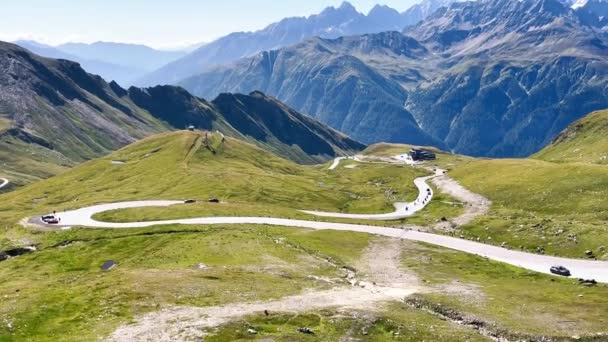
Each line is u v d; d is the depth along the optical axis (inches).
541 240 4586.6
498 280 3614.7
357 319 2554.1
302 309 2699.3
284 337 2274.9
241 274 3430.1
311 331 2393.0
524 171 7460.6
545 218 5221.5
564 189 6053.2
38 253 4958.2
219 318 2481.5
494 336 2532.0
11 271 4534.9
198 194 7819.9
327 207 7706.7
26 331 2377.0
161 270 3469.5
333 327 2463.1
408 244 4800.7
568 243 4387.3
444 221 5915.4
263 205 7012.8
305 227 5546.3
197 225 5477.4
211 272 3420.3
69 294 2881.4
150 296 2792.8
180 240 4872.0
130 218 6082.7
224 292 2940.5
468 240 4965.6
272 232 5182.1
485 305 2935.5
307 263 3991.1
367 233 5295.3
